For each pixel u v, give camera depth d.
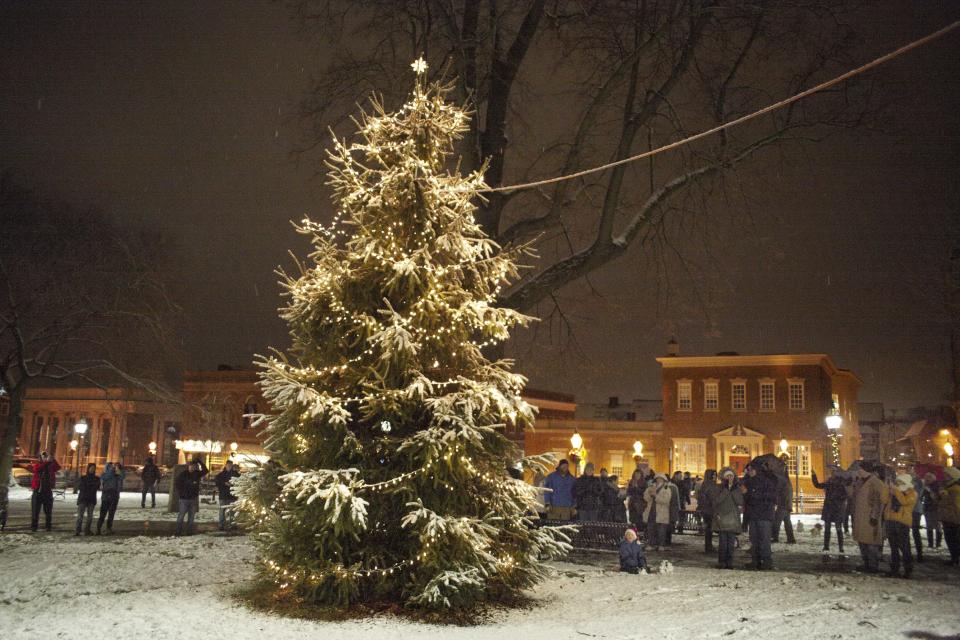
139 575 12.61
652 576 13.52
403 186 10.38
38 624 9.00
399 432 10.31
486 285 11.02
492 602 10.59
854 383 72.44
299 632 8.68
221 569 13.29
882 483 14.08
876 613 9.73
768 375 57.88
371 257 10.45
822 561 16.28
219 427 57.56
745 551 18.39
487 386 10.12
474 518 9.87
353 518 9.07
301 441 10.09
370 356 10.36
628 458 61.78
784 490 20.34
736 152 19.92
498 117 19.81
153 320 30.36
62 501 34.19
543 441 63.56
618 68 18.94
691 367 59.94
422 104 10.80
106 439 79.31
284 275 10.62
